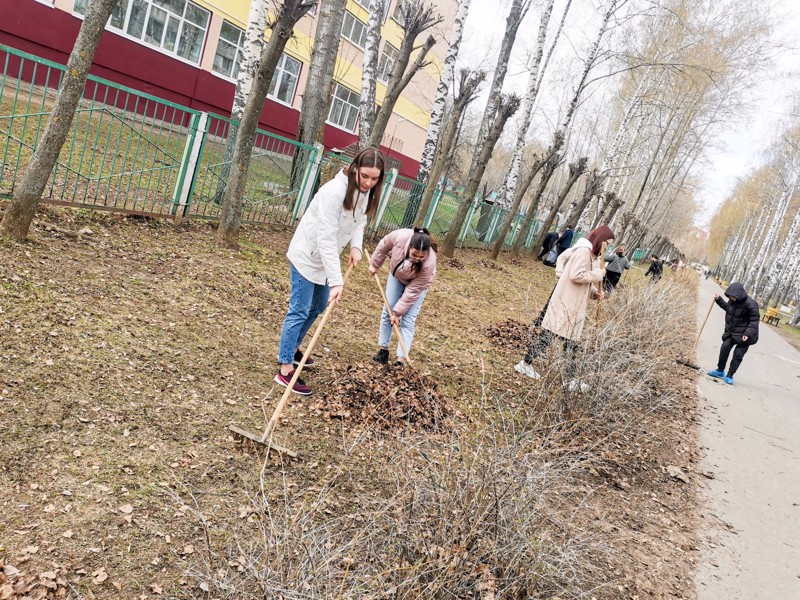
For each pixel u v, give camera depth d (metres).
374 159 3.94
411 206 13.52
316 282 4.23
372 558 2.58
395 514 2.76
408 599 2.37
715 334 15.43
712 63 27.72
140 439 3.21
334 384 4.46
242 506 2.94
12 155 7.89
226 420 3.65
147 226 6.91
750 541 4.35
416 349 6.44
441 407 4.41
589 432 5.31
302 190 9.77
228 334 4.94
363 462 3.63
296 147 9.58
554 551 3.03
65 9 13.37
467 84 12.03
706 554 3.99
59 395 3.33
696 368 10.38
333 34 11.20
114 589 2.29
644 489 4.81
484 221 19.94
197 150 7.39
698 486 5.17
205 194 8.97
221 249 7.22
